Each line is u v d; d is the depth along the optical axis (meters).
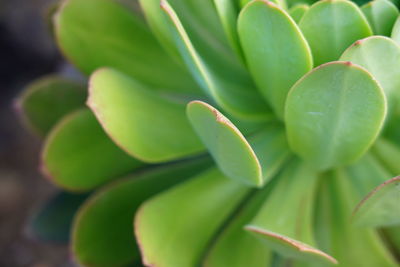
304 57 0.30
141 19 0.39
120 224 0.35
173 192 0.34
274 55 0.31
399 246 0.35
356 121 0.30
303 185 0.35
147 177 0.36
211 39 0.35
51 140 0.34
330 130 0.31
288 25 0.30
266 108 0.35
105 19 0.36
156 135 0.34
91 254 0.35
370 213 0.30
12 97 0.65
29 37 0.64
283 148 0.34
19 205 0.61
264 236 0.30
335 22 0.30
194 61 0.31
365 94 0.29
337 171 0.35
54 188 0.62
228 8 0.32
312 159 0.33
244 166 0.29
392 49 0.29
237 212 0.37
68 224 0.38
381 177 0.34
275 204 0.34
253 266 0.34
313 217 0.35
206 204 0.35
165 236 0.33
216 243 0.34
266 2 0.29
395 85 0.31
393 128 0.33
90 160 0.36
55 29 0.35
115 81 0.33
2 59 0.65
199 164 0.37
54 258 0.59
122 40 0.36
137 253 0.36
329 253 0.35
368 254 0.34
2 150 0.64
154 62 0.37
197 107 0.29
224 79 0.35
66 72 0.45
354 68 0.28
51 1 0.63
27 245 0.60
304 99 0.30
